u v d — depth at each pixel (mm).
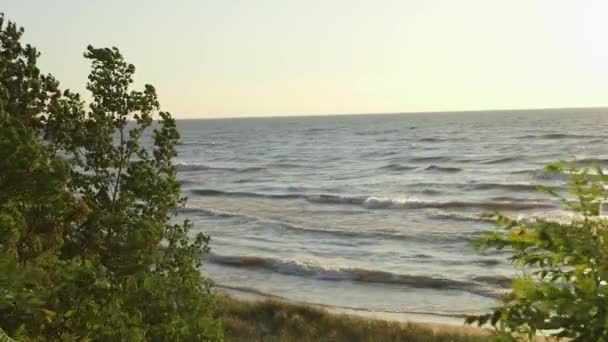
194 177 79562
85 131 8445
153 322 6465
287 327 18094
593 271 2479
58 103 8281
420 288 26172
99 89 8438
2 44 7715
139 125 8703
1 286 4090
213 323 6957
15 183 5738
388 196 53969
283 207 51125
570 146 93062
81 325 5332
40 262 6234
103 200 8500
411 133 159625
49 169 5949
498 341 2561
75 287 5238
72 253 7422
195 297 7199
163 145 8844
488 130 152750
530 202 45281
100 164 8477
